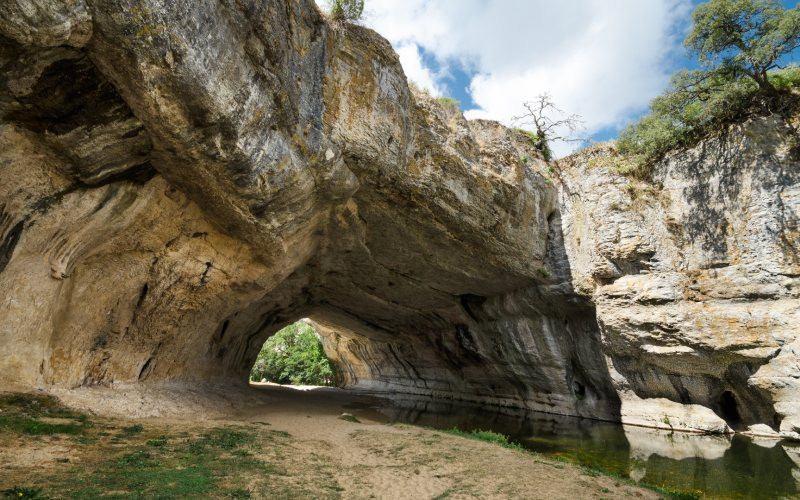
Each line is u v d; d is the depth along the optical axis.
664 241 20.84
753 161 19.30
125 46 7.43
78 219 9.87
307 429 14.84
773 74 20.20
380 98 14.37
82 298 11.28
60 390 10.88
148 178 10.81
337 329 40.53
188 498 6.34
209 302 15.85
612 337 21.38
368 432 15.27
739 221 19.19
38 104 7.80
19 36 6.51
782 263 17.81
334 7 13.46
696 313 19.09
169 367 16.22
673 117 21.42
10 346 9.33
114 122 8.80
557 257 23.33
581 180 23.53
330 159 13.44
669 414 20.45
